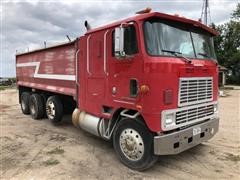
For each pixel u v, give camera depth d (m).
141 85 4.34
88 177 4.51
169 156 5.48
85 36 5.81
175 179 4.44
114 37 4.88
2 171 4.77
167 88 4.27
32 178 4.46
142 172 4.72
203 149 5.91
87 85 5.88
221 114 10.52
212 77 5.30
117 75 4.90
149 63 4.20
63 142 6.51
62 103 8.02
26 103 10.33
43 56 8.32
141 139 4.59
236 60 42.34
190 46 4.95
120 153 5.03
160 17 4.43
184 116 4.61
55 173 4.66
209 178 4.47
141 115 4.50
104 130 5.47
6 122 9.04
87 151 5.82
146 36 4.31
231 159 5.30
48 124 8.60
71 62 6.64
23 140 6.73
